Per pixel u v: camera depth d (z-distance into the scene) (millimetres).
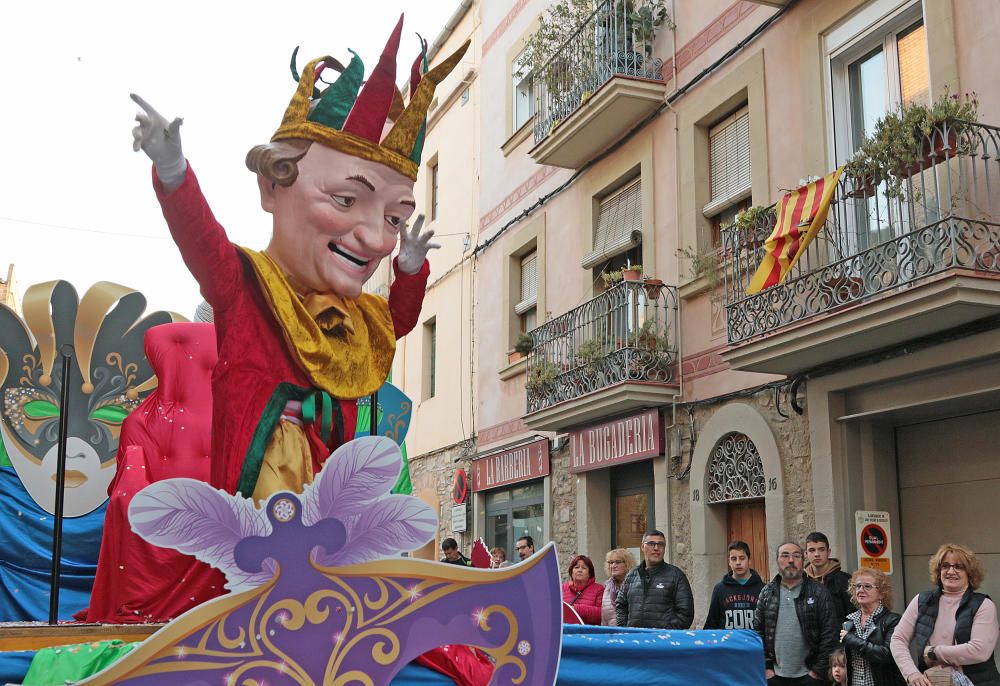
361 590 2643
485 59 17156
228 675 2502
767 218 9102
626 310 11438
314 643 2582
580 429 12766
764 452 9492
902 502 8750
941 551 5746
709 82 10844
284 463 3213
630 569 8016
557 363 12781
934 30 7910
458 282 17578
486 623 2756
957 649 5430
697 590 10438
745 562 7230
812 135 9203
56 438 5219
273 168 3270
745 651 3301
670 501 11016
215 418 3223
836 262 7914
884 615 5902
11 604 4938
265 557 2561
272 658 2541
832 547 8539
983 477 7996
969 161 7477
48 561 5059
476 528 16062
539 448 13953
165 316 5574
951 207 6895
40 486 5141
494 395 15797
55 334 5312
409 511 2707
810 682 6355
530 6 15352
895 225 8016
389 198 3395
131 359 5457
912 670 5539
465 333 17109
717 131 10977
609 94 11570
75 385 5312
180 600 3500
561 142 12781
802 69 9375
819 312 8062
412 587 2691
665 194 11578
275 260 3379
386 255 3441
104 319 5426
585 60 12664
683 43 11359
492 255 16250
